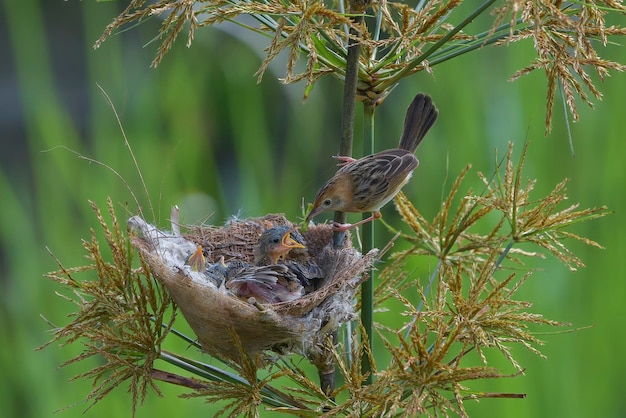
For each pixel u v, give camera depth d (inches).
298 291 171.8
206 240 174.4
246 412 168.6
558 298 184.4
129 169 187.5
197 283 168.9
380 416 168.7
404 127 173.5
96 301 169.9
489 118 186.2
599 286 184.4
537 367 183.5
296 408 169.3
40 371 185.5
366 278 170.1
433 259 179.6
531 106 185.8
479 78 186.9
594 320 183.9
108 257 186.1
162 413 183.6
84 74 239.9
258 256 173.2
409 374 167.9
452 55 169.6
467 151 185.8
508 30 169.2
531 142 185.6
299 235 174.1
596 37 169.2
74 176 187.9
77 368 185.5
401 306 184.7
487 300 168.6
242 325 168.9
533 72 185.8
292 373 168.9
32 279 186.7
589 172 185.6
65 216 187.2
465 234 172.1
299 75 170.2
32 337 186.1
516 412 182.7
